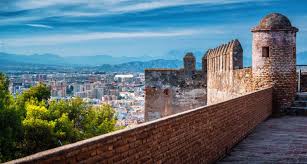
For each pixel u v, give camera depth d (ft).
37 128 99.60
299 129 69.26
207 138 44.21
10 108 96.89
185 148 38.24
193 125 40.19
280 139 60.34
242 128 60.44
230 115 53.42
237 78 100.99
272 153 51.16
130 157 28.07
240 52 105.40
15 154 92.84
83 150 22.68
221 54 117.50
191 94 148.66
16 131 95.09
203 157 42.98
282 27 87.92
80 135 118.21
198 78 148.15
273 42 88.48
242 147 55.11
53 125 102.17
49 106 128.98
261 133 65.67
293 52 89.61
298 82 103.76
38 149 99.19
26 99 133.08
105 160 24.93
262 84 89.45
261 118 77.15
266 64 88.99
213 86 131.95
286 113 89.04
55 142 102.12
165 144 33.88
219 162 46.93
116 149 26.20
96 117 133.80
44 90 137.08
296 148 53.93
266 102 82.28
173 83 149.59
